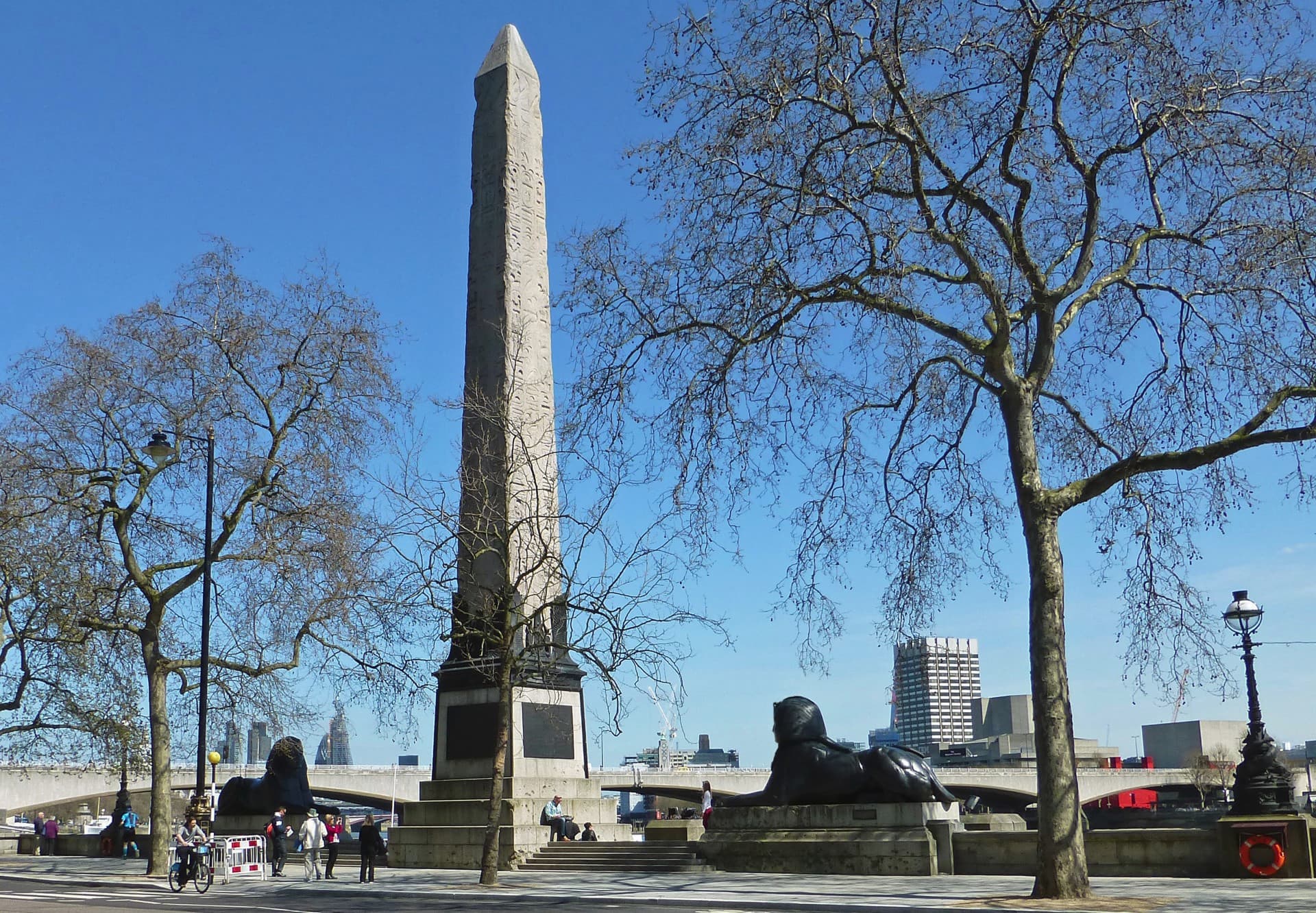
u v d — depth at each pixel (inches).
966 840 1267.2
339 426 1622.8
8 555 1574.8
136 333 1604.3
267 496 1617.9
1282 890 946.1
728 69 1055.6
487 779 1589.6
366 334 1643.7
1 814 3048.7
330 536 1553.9
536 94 1696.6
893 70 1011.3
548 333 1640.0
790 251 1068.5
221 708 1648.6
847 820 1321.4
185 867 1328.7
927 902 902.4
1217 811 4256.9
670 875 1318.9
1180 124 1024.9
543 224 1668.3
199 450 1600.6
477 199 1651.1
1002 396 1013.8
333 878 1489.9
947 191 1010.7
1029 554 971.9
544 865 1498.5
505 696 1317.7
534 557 1571.1
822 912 888.3
